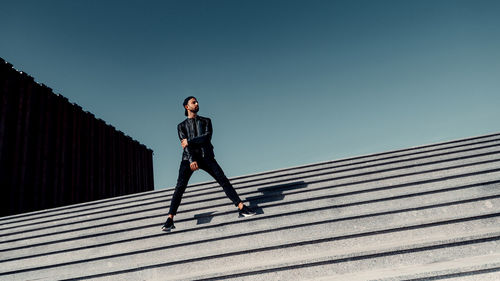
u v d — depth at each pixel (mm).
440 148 5754
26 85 11594
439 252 2928
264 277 3025
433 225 3297
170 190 5891
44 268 3777
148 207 5051
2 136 10109
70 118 13867
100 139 15820
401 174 4641
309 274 2977
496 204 3525
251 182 5629
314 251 3342
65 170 12797
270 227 3717
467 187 3912
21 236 4703
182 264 3414
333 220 3695
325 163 6004
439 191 3934
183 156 4094
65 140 13133
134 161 18922
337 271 2963
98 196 14648
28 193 10648
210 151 4094
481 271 2465
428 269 2592
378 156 5941
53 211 5797
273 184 5352
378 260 2965
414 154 5754
